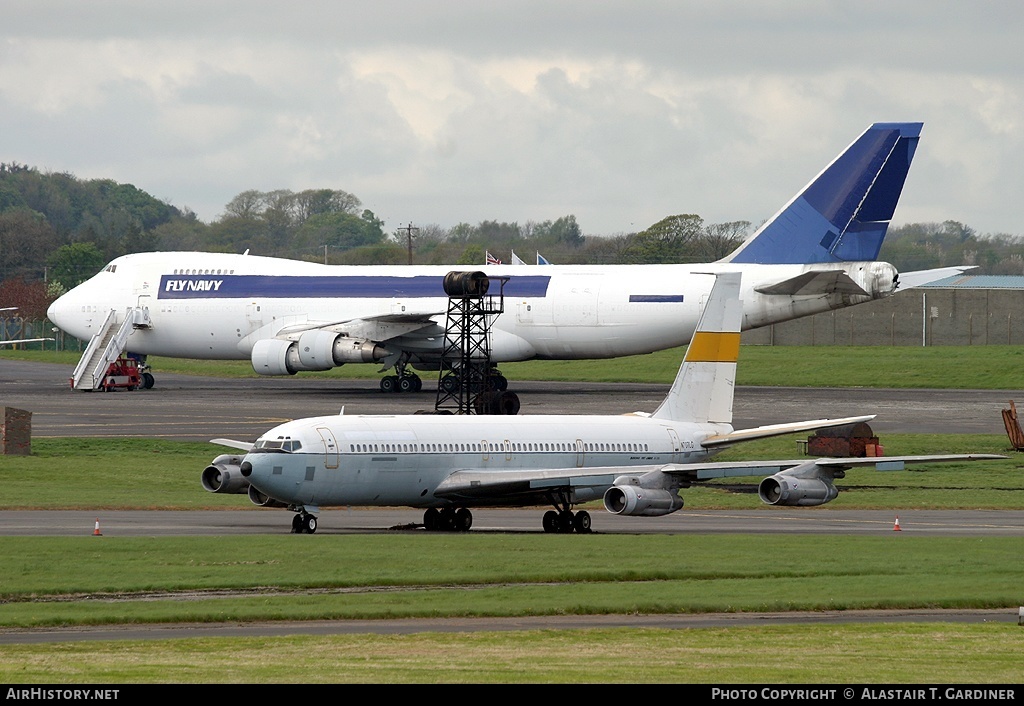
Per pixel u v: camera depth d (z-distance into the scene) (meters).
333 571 134.25
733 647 99.88
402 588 127.06
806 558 151.50
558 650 97.25
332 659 92.56
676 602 118.44
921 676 90.56
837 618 115.50
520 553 150.88
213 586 124.69
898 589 129.38
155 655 93.44
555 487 178.38
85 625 106.81
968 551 160.75
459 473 180.25
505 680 85.81
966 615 118.62
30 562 135.38
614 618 113.19
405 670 88.75
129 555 141.12
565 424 193.75
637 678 87.38
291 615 110.19
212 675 86.25
